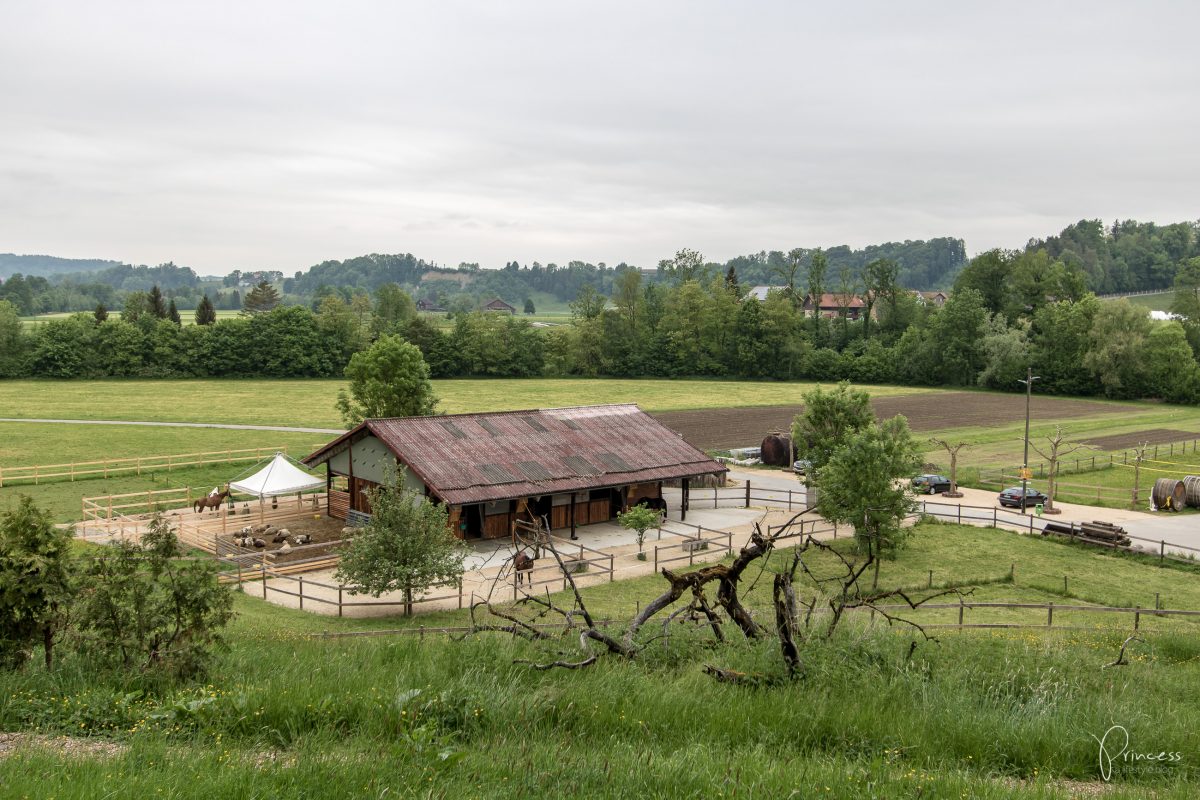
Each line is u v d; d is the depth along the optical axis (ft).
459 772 29.84
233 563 128.47
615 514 163.84
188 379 436.35
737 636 51.85
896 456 133.18
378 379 213.46
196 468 204.13
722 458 245.45
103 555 52.85
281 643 64.39
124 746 33.99
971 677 47.19
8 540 50.14
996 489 202.90
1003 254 565.12
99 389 386.52
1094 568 131.75
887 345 521.65
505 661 45.24
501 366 489.26
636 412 187.32
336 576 105.29
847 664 46.75
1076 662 56.13
